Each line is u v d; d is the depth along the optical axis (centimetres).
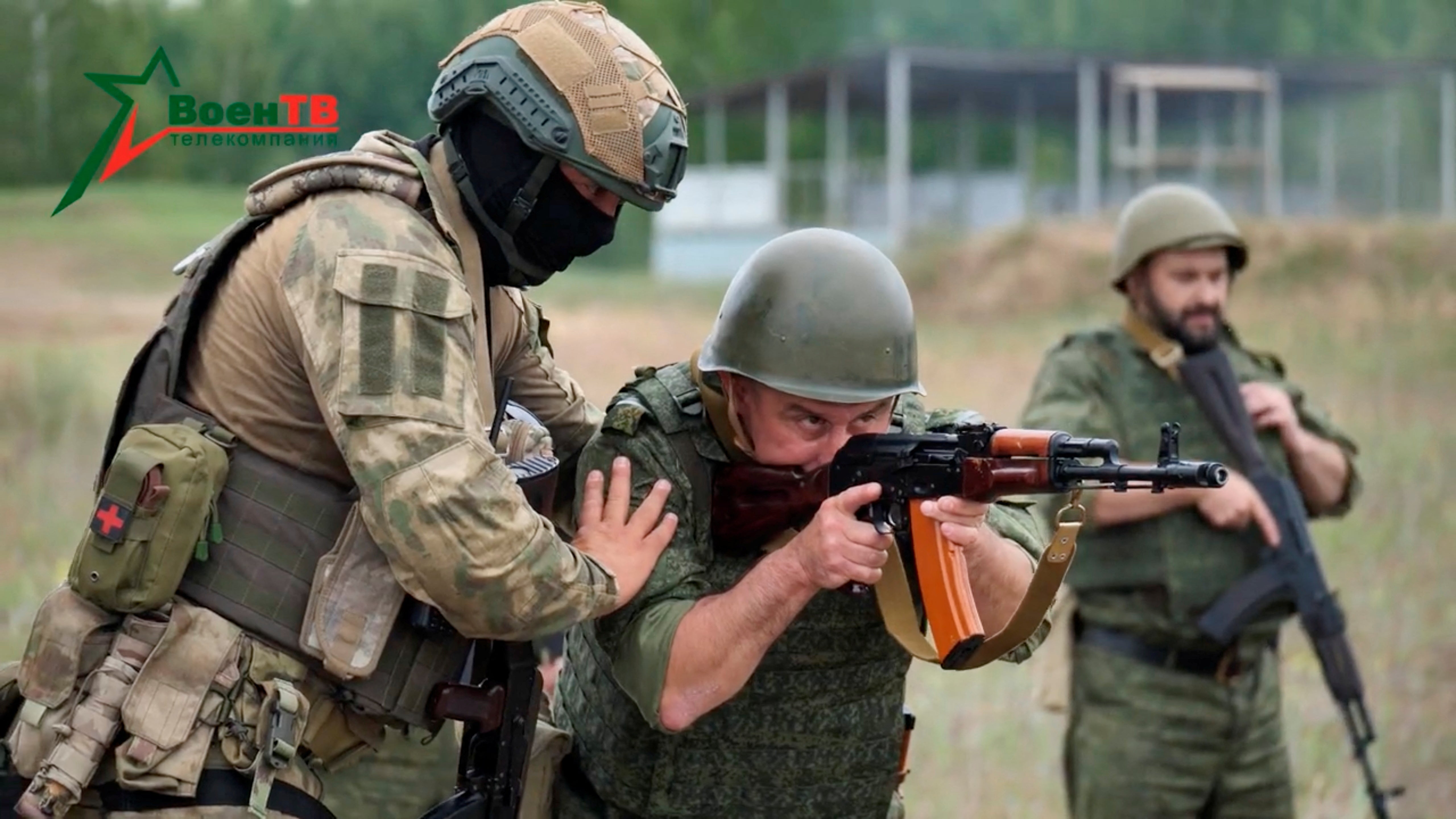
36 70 1767
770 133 4291
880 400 350
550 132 335
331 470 342
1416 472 1250
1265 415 591
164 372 346
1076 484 329
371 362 317
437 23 2270
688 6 5912
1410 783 693
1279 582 568
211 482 330
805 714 370
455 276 333
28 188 2542
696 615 344
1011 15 5809
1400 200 4359
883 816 391
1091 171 3875
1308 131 4569
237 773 331
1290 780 591
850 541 331
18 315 2180
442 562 314
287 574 336
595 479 358
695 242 4266
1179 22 5422
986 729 735
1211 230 582
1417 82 4122
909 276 3319
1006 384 1869
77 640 332
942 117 4591
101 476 357
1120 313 2955
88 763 324
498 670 361
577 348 2217
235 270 342
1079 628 593
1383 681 803
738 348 354
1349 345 2142
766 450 360
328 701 341
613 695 376
